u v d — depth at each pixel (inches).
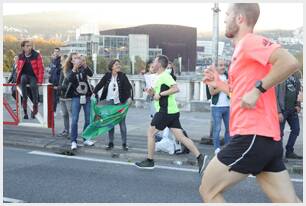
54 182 253.9
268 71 133.0
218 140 324.2
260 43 131.6
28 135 386.3
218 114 322.7
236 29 139.3
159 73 282.5
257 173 135.7
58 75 470.0
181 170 288.2
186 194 234.7
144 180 261.6
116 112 335.0
